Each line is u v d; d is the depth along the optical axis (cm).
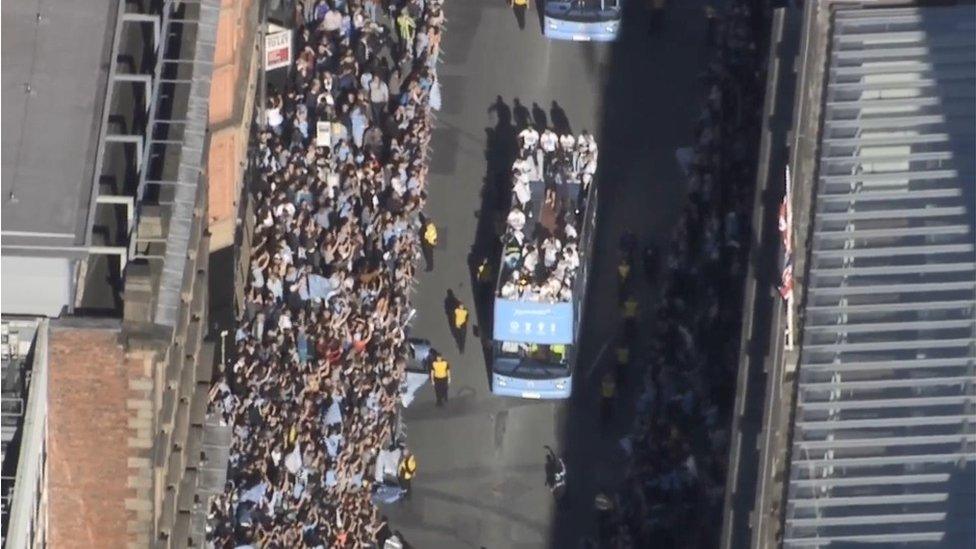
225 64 16600
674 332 17700
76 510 13725
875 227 15038
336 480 16625
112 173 13900
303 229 17488
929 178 15175
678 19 19925
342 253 17425
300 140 17975
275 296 17212
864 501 14175
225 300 16850
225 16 16425
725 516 14662
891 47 15600
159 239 13625
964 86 15462
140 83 14238
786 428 14450
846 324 14725
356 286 17400
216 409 16038
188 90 14300
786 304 14475
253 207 17625
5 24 13962
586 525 17512
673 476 16962
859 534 14075
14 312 13250
